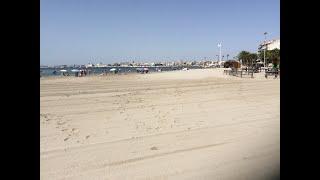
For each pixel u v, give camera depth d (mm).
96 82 33156
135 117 11336
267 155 6340
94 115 11797
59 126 9781
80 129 9383
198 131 8992
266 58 79125
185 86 25703
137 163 6207
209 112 12359
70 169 5891
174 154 6777
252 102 15172
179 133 8773
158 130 9195
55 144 7680
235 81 31531
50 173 5684
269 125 9469
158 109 13211
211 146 7359
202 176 5430
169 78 41156
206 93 19672
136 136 8492
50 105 14469
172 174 5555
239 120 10562
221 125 9789
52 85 28031
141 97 17797
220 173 5551
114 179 5375
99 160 6406
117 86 26531
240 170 5637
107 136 8492
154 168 5895
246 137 8070
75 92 20828
